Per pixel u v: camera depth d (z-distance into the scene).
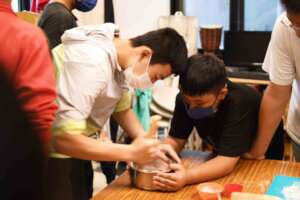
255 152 1.69
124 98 1.74
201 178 1.49
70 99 1.37
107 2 3.88
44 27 2.33
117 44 1.52
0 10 1.17
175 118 1.75
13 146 0.35
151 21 4.09
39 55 1.18
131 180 1.50
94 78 1.38
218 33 3.74
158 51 1.47
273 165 1.63
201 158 1.70
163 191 1.44
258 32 3.72
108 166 2.96
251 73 3.53
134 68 1.50
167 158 1.51
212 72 1.46
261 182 1.47
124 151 1.43
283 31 1.57
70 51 1.43
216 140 1.70
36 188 0.36
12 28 1.15
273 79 1.61
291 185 1.44
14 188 0.35
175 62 1.48
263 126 1.65
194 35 3.98
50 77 1.20
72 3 2.52
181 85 1.51
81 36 1.46
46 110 1.12
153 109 3.03
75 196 1.59
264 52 3.72
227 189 1.37
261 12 3.98
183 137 1.77
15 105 0.36
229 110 1.59
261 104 1.65
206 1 4.10
